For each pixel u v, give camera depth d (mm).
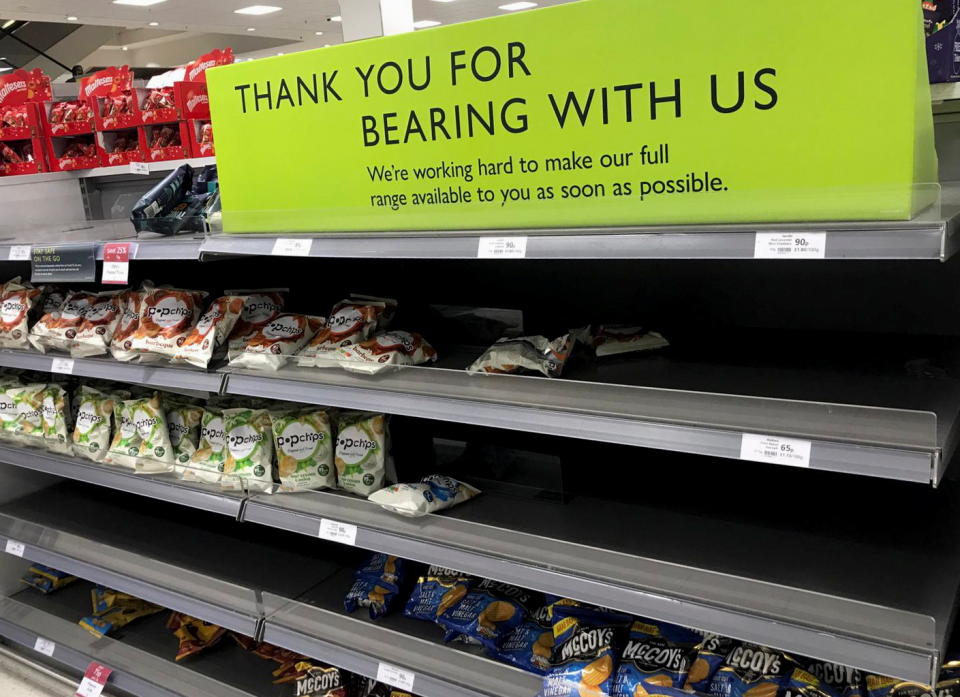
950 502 1704
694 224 1274
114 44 14922
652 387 1536
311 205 1710
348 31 2037
